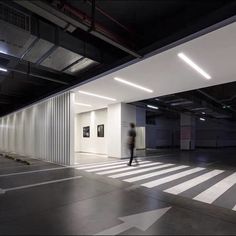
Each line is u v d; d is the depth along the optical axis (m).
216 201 3.58
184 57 4.50
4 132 16.28
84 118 13.99
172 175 5.82
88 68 5.62
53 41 3.99
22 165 7.96
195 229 2.54
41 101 9.74
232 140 24.25
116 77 5.98
